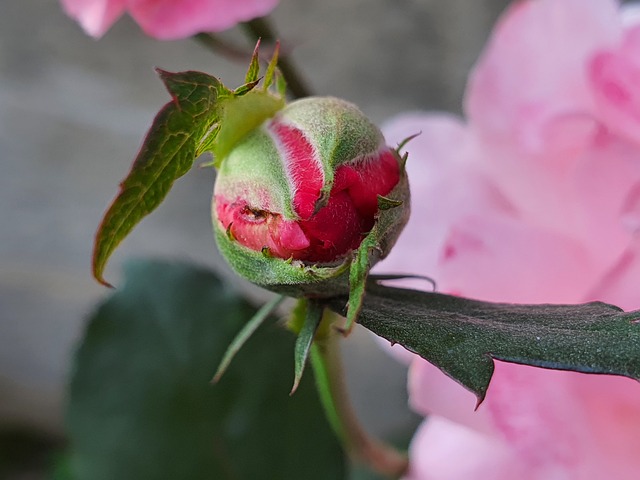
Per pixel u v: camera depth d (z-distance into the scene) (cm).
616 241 17
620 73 16
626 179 16
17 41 49
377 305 13
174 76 12
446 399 17
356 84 41
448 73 39
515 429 16
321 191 12
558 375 16
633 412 16
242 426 25
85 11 21
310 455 25
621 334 12
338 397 17
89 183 54
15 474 66
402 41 39
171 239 54
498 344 12
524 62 18
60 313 61
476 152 20
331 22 39
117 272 56
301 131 13
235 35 40
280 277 13
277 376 25
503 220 18
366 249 12
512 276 17
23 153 54
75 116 51
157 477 25
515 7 19
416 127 20
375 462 20
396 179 13
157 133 12
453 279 17
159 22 20
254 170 13
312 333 13
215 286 25
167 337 25
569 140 18
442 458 20
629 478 16
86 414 25
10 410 68
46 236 58
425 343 12
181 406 25
